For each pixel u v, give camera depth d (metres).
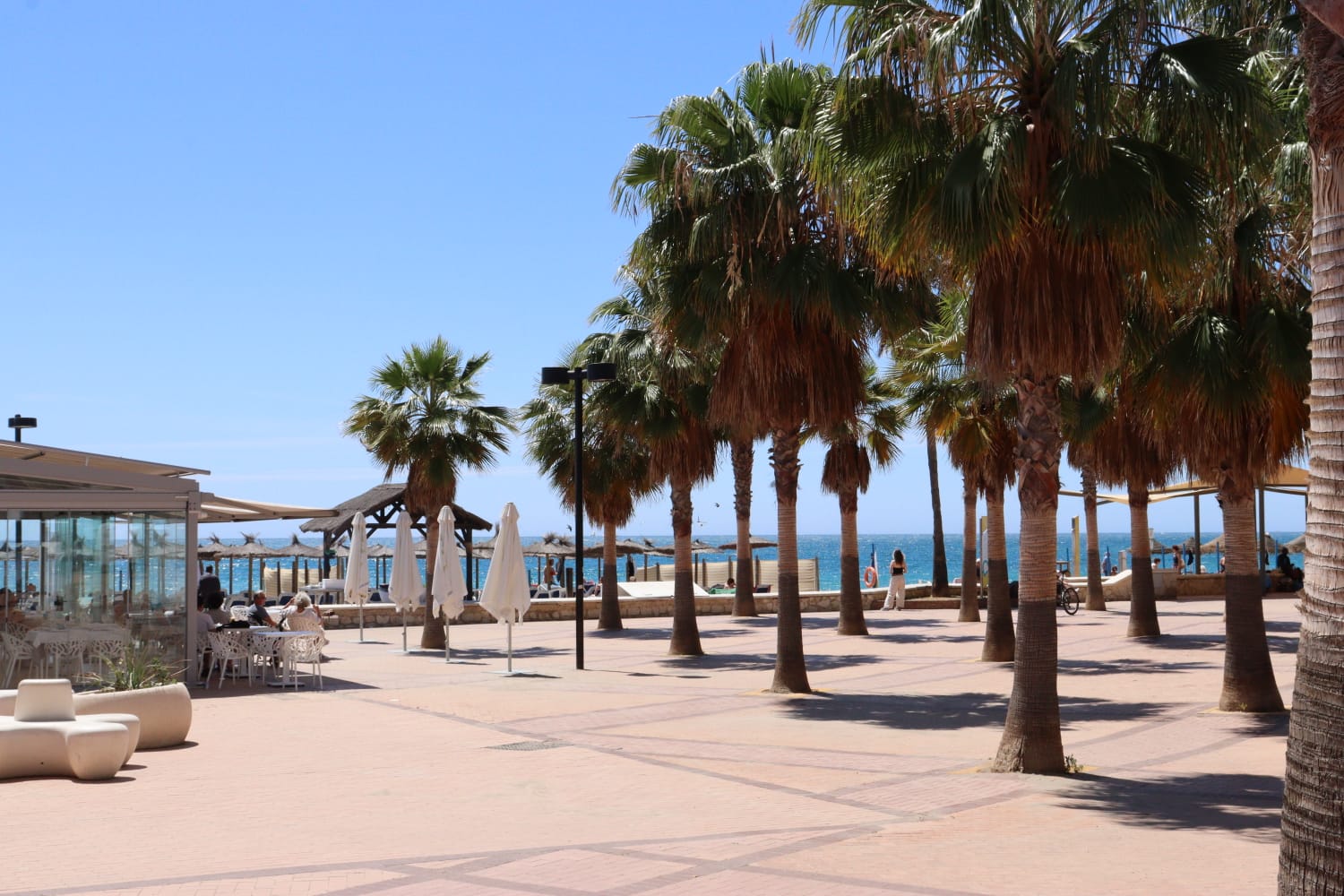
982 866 7.82
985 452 23.33
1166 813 9.66
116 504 18.53
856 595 30.42
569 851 8.34
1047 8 10.47
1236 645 15.84
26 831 9.10
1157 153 11.06
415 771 11.88
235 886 7.35
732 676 21.39
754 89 18.39
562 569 54.50
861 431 30.23
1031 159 11.16
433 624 27.25
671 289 18.92
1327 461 4.65
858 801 10.29
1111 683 19.27
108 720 12.15
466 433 27.55
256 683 19.97
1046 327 11.16
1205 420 15.42
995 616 23.16
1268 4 11.53
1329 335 4.72
